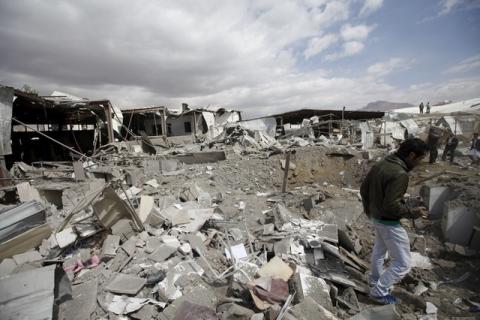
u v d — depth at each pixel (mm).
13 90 9070
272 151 12539
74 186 7273
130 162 11727
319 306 2633
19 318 2018
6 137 8875
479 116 17250
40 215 3756
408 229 4730
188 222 4645
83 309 2629
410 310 2904
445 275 3535
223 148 14883
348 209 5223
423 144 2689
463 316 2812
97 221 4141
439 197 4902
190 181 8383
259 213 5738
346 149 10914
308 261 3637
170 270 3225
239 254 3873
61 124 17719
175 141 18781
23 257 3254
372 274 3234
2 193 7066
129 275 3148
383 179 2775
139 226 4117
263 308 2654
